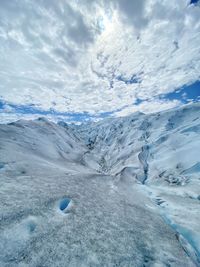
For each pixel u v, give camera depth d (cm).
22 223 797
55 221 881
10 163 1708
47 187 1316
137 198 1673
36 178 1491
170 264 758
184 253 876
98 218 1018
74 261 651
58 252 678
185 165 3753
